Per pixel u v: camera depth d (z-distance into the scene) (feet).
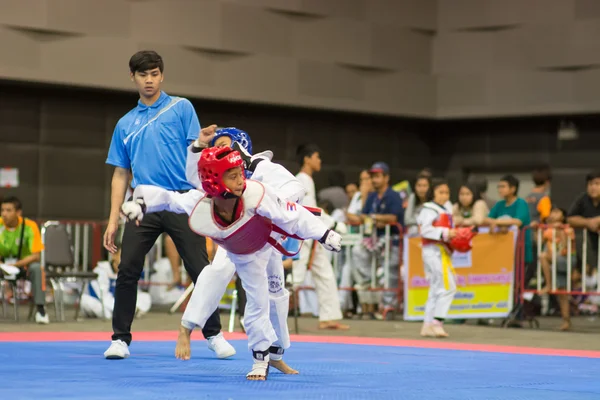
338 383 17.25
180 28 54.85
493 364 22.11
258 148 59.16
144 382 16.98
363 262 42.34
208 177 15.98
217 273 20.39
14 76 50.85
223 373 18.78
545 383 17.93
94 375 18.12
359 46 60.13
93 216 55.47
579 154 60.18
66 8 51.85
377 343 28.78
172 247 46.65
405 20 61.57
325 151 61.21
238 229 16.49
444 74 62.13
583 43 58.13
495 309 39.27
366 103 60.39
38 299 36.04
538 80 59.47
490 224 39.52
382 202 42.37
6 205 36.96
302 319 41.73
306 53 58.70
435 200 33.06
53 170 54.49
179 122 22.66
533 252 39.37
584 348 28.53
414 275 40.83
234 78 56.54
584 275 37.17
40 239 37.58
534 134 61.52
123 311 21.93
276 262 18.29
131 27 53.62
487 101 60.80
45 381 17.01
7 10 50.52
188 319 20.25
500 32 60.64
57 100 54.60
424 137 64.69
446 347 27.61
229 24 56.24
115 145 22.94
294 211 16.87
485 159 63.10
